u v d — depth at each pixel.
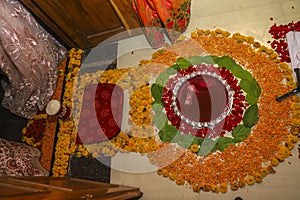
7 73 1.75
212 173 1.72
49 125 2.07
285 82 1.86
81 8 1.89
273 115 1.78
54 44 2.16
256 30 2.04
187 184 1.74
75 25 2.04
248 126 1.78
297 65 1.84
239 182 1.67
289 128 1.74
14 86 1.88
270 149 1.71
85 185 1.30
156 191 1.76
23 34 1.68
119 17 1.93
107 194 1.25
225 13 2.15
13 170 1.50
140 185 1.80
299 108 1.76
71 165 1.95
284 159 1.67
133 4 1.81
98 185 1.44
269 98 1.83
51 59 2.03
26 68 1.75
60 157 1.96
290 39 1.92
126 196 1.42
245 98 1.85
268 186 1.63
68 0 1.80
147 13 1.83
